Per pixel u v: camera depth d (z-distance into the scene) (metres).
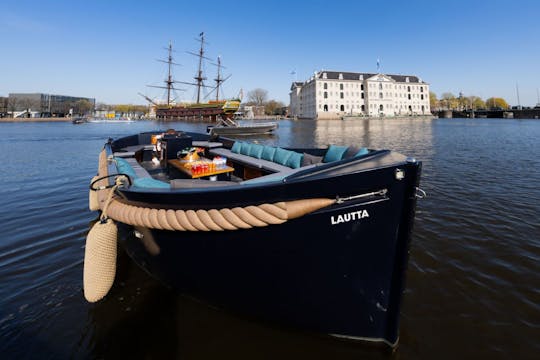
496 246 5.57
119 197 3.73
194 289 3.65
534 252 5.30
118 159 5.43
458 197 8.92
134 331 3.58
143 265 4.44
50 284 4.55
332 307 3.13
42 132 49.56
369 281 2.99
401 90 106.75
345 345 3.27
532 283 4.38
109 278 3.58
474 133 38.22
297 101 121.75
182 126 65.00
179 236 3.20
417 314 3.79
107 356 3.23
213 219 2.85
